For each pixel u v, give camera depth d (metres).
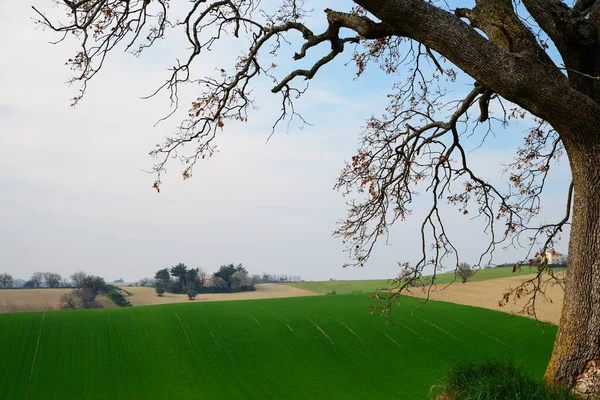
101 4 8.98
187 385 21.98
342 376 22.91
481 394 8.13
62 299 66.50
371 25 9.30
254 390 21.39
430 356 24.94
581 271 8.57
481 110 11.11
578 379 8.29
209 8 10.12
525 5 9.83
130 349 26.28
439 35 8.13
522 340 26.59
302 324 31.06
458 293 43.97
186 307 35.66
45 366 23.72
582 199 8.67
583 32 8.77
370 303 37.88
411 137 11.88
